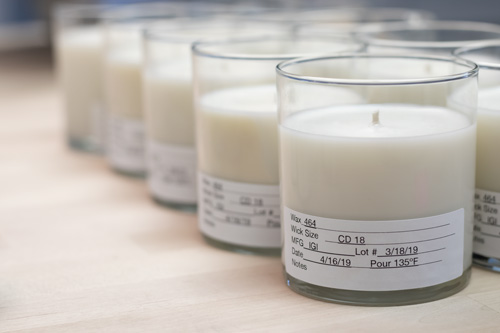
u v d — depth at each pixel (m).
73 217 0.67
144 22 0.77
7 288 0.55
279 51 0.62
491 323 0.49
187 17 0.76
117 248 0.61
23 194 0.73
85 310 0.52
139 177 0.76
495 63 0.54
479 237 0.55
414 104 0.50
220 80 0.58
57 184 0.75
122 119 0.76
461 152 0.50
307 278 0.52
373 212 0.50
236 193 0.58
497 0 0.83
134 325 0.50
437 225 0.50
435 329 0.49
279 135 0.53
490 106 0.53
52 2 1.19
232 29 0.70
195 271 0.57
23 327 0.51
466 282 0.53
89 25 0.83
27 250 0.61
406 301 0.51
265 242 0.58
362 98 0.50
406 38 0.65
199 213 0.62
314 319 0.50
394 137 0.49
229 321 0.50
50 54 1.21
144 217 0.67
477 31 0.64
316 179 0.50
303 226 0.52
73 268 0.58
